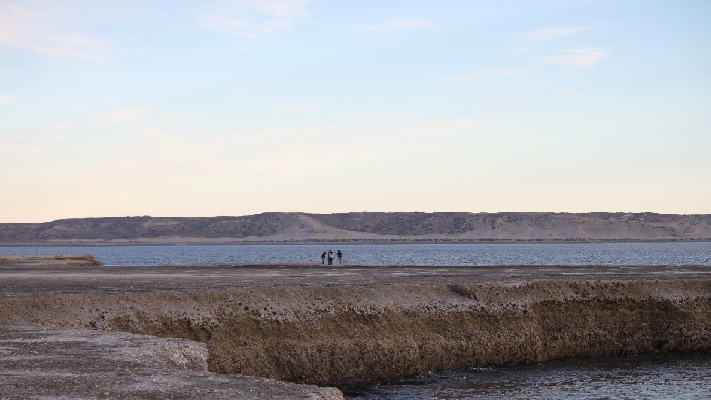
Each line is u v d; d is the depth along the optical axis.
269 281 45.94
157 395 14.19
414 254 172.75
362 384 30.03
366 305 34.91
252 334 31.67
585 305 38.72
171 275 53.84
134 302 31.89
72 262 79.75
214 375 16.25
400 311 35.16
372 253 184.50
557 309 38.19
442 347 33.72
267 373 30.09
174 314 31.50
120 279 48.22
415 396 28.02
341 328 33.38
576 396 28.28
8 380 15.46
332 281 45.75
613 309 39.00
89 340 21.42
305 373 30.58
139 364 17.59
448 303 36.56
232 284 42.94
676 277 49.69
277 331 32.16
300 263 80.94
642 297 39.75
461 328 35.25
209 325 31.41
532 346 35.56
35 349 19.70
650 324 38.69
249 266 72.44
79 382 15.33
